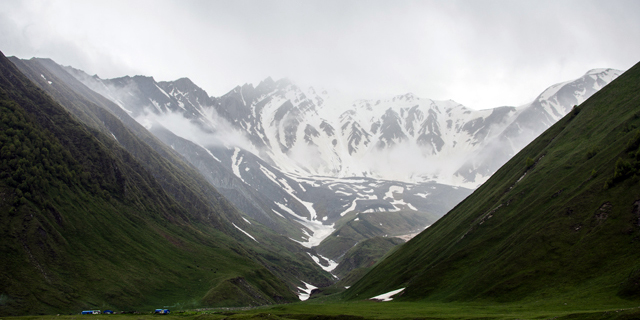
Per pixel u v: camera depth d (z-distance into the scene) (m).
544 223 113.50
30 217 154.38
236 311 136.12
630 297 72.44
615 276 81.88
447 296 116.00
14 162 171.62
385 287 163.38
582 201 109.94
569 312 69.19
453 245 148.38
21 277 132.88
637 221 91.81
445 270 134.00
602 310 66.62
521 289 96.62
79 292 142.25
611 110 154.00
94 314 116.38
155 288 169.12
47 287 135.75
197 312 134.12
